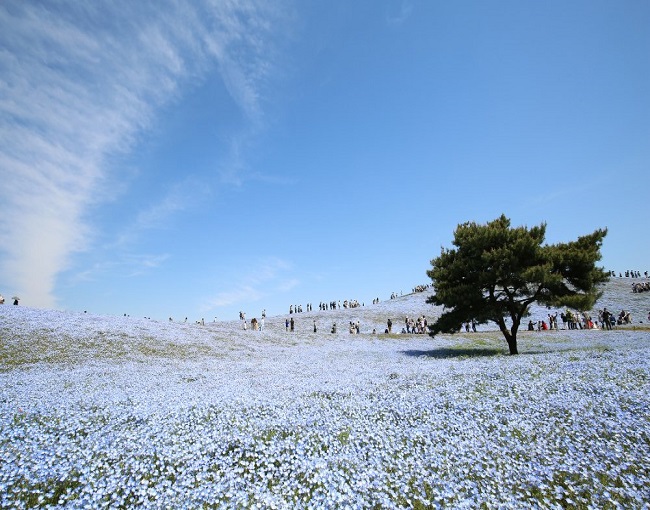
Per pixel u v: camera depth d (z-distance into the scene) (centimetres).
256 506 575
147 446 822
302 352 3344
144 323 3981
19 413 1105
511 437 802
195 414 1082
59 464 723
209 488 631
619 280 8794
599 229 2542
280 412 1060
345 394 1298
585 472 621
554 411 928
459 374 1551
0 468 695
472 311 2633
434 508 564
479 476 650
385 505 562
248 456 788
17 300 4066
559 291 2477
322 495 605
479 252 2623
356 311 7675
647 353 1694
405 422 944
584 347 2639
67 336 2941
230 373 2033
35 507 589
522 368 1560
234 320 7406
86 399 1298
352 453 767
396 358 2702
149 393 1423
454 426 880
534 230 2645
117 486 649
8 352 2436
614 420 828
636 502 548
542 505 560
